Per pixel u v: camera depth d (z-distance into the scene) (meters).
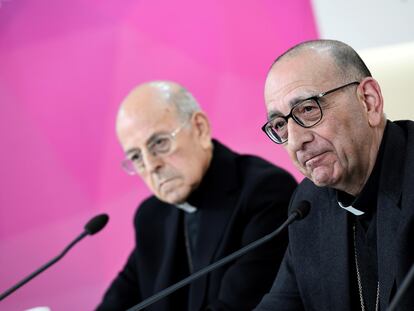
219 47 7.64
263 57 7.50
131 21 7.98
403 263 3.33
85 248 8.01
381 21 6.75
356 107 3.53
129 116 5.53
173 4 7.83
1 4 8.20
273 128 3.69
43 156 8.13
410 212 3.35
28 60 8.17
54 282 8.04
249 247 3.92
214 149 5.79
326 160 3.54
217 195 5.54
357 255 3.83
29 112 8.17
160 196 5.59
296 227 4.09
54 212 8.08
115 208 7.96
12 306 8.05
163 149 5.48
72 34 8.11
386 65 6.69
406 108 6.59
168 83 5.71
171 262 5.66
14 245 8.12
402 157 3.56
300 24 7.37
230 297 4.94
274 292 4.21
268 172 5.46
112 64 8.01
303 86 3.50
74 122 8.08
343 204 3.79
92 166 8.03
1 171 8.19
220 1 7.66
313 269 3.95
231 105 7.60
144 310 5.83
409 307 3.30
